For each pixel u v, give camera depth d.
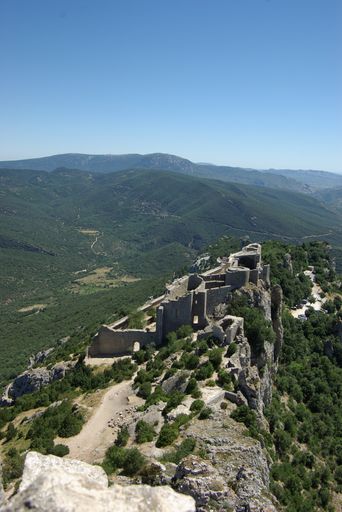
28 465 15.26
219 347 57.09
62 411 56.00
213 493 27.77
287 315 103.88
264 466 36.66
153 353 65.38
